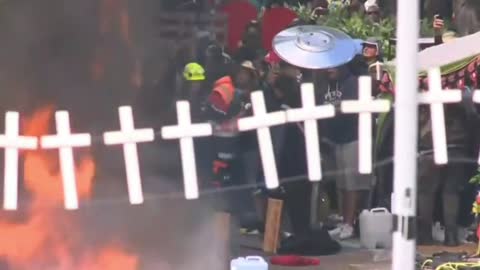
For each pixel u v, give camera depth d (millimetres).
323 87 25594
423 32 30062
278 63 27141
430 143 26859
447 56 14008
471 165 27375
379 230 27469
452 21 32312
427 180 27188
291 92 25906
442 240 28312
